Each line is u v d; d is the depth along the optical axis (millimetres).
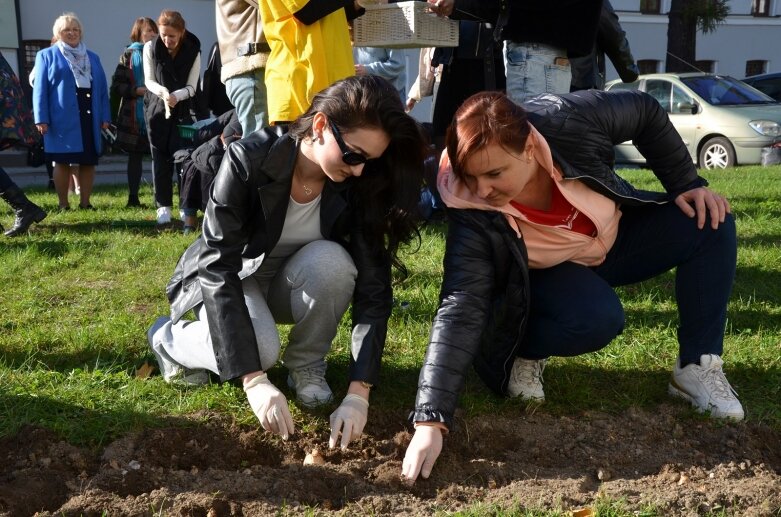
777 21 25938
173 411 3062
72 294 4797
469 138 2504
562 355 3064
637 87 14438
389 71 6309
